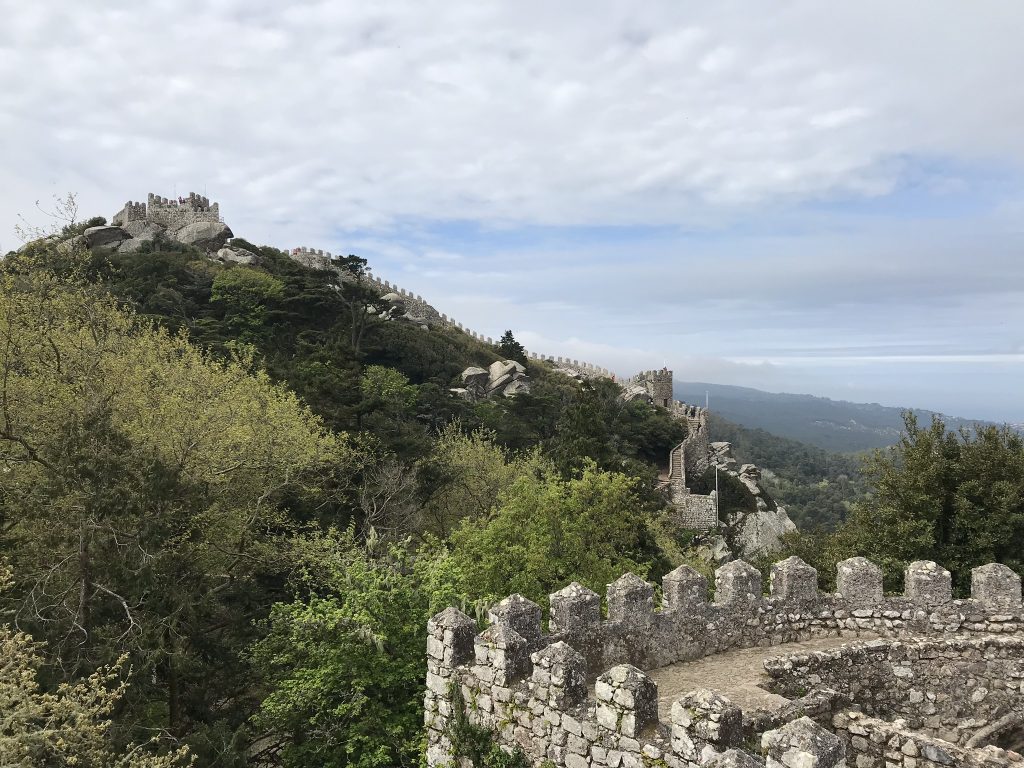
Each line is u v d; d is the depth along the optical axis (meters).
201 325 54.97
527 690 9.23
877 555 20.73
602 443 39.81
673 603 12.52
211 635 18.11
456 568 17.20
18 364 22.30
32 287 24.08
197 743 14.90
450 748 10.14
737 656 12.52
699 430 82.56
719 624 12.82
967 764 8.45
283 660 15.96
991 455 20.28
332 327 67.25
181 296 61.72
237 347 42.62
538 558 21.62
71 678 14.22
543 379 92.50
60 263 28.61
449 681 10.38
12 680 11.02
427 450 35.62
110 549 17.02
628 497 30.50
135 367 23.98
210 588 19.53
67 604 16.28
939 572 13.77
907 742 8.96
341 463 28.27
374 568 16.73
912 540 19.86
